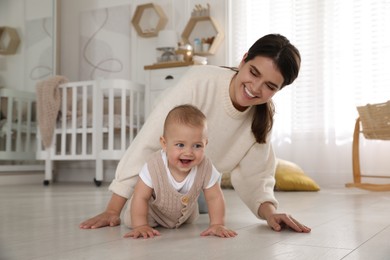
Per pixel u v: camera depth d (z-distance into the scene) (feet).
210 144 5.03
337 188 11.64
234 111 4.79
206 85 4.80
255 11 13.62
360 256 3.39
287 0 13.25
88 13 16.12
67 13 16.40
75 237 4.18
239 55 13.75
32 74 15.08
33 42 15.17
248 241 3.97
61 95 13.69
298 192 10.39
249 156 5.12
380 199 8.56
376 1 12.33
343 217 5.83
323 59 12.83
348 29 12.61
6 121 13.88
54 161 15.81
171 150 4.16
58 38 16.37
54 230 4.65
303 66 13.03
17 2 14.64
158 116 4.77
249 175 5.15
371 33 12.37
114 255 3.38
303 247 3.71
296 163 13.01
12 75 14.34
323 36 12.84
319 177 12.73
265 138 4.94
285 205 7.43
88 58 16.07
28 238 4.17
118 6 15.65
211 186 4.50
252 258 3.28
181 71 12.66
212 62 14.05
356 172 11.80
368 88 12.39
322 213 6.29
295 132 13.04
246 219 5.57
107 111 14.64
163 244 3.82
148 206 4.62
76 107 13.55
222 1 13.98
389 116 10.75
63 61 16.39
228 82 4.77
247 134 5.01
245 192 5.20
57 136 14.46
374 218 5.73
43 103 13.51
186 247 3.68
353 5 12.56
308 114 12.96
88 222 4.81
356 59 12.52
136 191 4.41
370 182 12.28
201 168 4.42
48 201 8.15
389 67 12.17
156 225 4.85
